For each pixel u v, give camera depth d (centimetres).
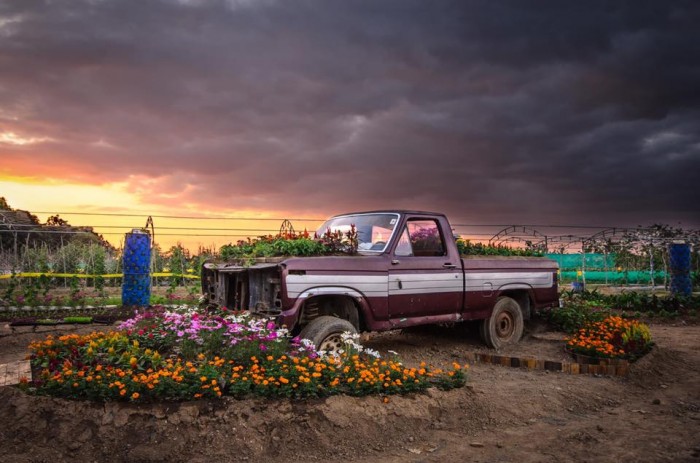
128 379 517
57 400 507
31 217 2119
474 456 479
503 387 683
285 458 470
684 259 1728
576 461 461
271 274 685
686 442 502
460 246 955
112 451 464
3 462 442
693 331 1245
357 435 507
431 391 600
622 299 1631
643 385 729
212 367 543
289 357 580
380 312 759
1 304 1240
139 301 1277
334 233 762
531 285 996
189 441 474
